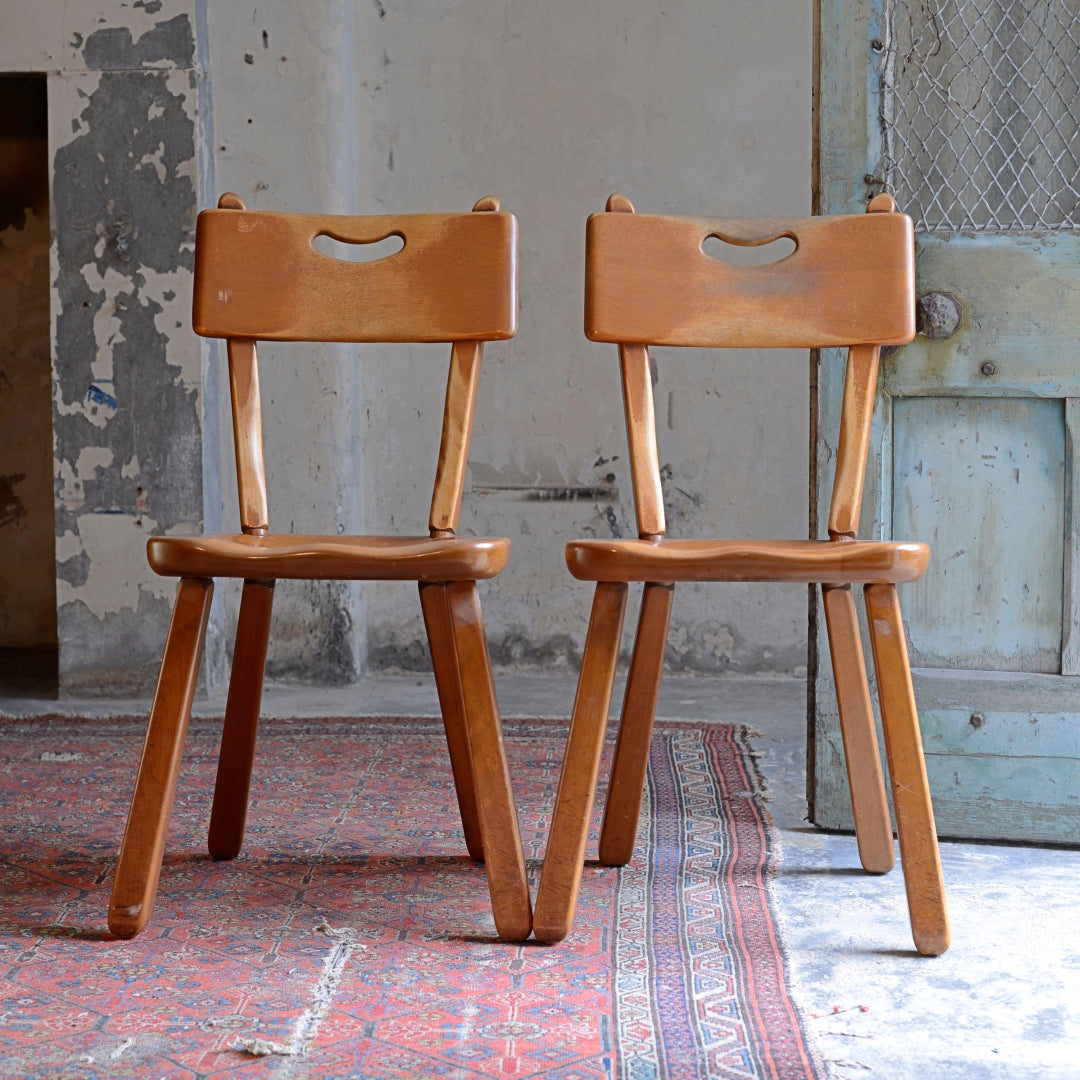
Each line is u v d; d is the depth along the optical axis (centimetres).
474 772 150
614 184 361
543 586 371
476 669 149
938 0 198
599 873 178
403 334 171
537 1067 117
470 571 145
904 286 167
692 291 169
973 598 198
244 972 140
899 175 200
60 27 337
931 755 196
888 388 196
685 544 154
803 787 231
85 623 346
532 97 361
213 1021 126
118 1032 124
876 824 176
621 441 366
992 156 198
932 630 200
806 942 152
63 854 186
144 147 338
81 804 218
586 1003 131
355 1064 117
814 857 187
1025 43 196
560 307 365
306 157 349
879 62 197
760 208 359
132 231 339
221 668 357
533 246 364
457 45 362
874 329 167
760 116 356
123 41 336
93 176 339
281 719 300
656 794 224
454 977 139
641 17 357
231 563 146
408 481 372
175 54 336
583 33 359
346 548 145
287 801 219
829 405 197
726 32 355
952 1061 120
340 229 175
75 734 286
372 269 173
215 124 350
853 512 166
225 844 182
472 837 181
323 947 148
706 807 215
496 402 368
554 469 369
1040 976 141
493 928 155
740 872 178
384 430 372
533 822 205
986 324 193
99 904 163
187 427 341
